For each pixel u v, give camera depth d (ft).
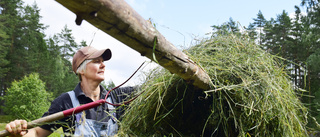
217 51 7.14
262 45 7.80
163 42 3.93
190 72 5.16
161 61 4.30
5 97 64.08
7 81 113.09
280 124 6.55
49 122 5.33
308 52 58.03
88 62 6.73
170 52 4.23
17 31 121.80
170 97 7.01
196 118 7.51
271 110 6.34
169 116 7.23
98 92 7.07
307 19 55.47
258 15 84.84
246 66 6.75
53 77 121.80
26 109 58.75
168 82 6.67
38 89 63.46
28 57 114.93
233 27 8.08
